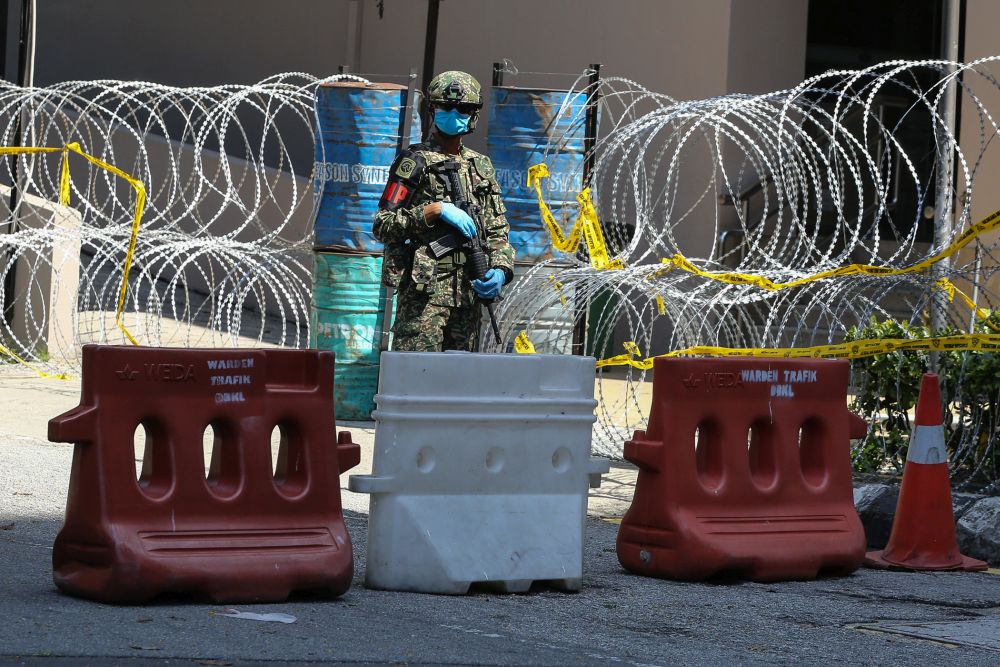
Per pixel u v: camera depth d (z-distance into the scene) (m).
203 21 74.19
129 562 16.83
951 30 27.84
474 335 25.73
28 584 18.11
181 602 17.39
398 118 37.97
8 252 46.22
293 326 58.75
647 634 17.05
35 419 35.59
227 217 63.34
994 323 28.98
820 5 61.59
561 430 19.81
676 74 58.38
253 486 17.88
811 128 57.44
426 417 18.98
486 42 64.69
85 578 17.20
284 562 17.70
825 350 27.19
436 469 19.06
